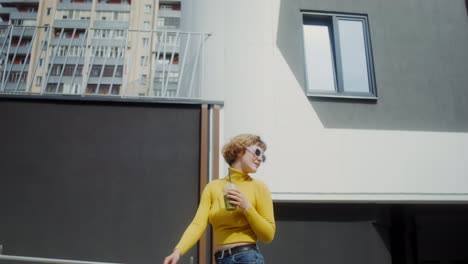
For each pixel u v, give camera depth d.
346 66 5.32
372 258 4.85
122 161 4.14
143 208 4.04
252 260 1.94
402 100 5.22
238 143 2.25
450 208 5.24
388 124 5.11
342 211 4.94
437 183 4.91
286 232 4.79
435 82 5.33
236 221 2.02
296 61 5.11
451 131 5.18
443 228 5.17
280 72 4.99
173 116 4.31
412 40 5.46
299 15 5.32
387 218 5.04
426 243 5.09
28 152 4.07
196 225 2.05
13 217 3.89
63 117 4.20
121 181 4.09
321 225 4.86
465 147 5.08
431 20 5.57
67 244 3.88
